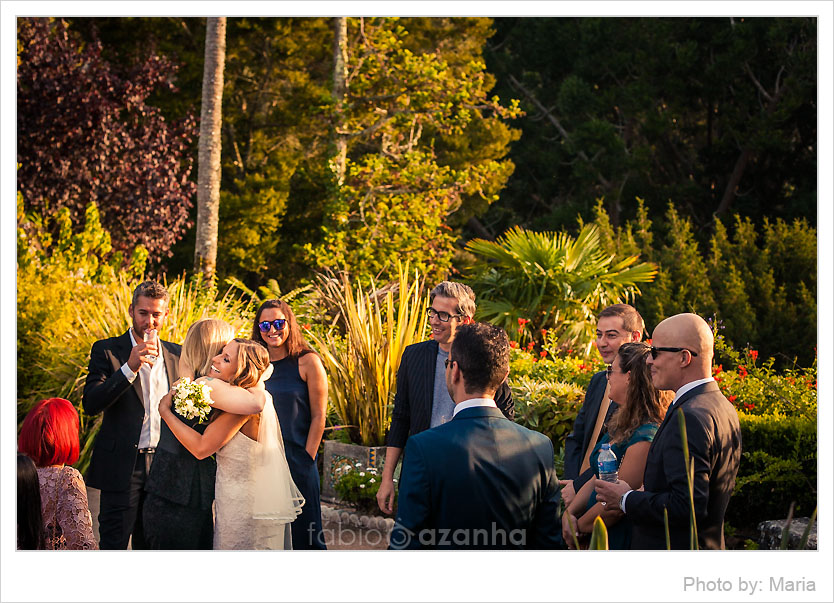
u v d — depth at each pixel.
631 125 25.03
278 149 21.08
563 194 25.98
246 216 18.92
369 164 15.30
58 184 13.03
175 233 13.59
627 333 3.85
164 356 4.68
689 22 23.42
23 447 3.31
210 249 13.48
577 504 3.45
